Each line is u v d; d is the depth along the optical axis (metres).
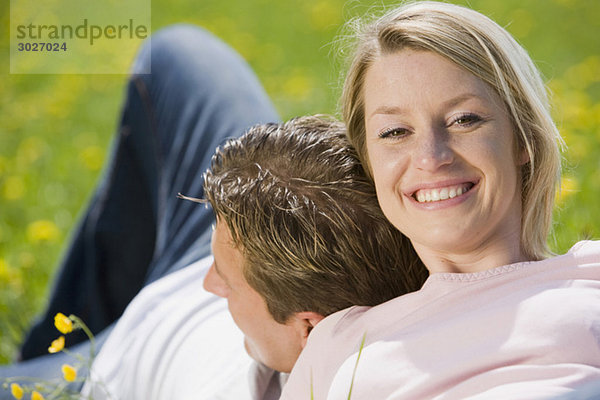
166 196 3.29
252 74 3.68
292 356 2.05
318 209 1.89
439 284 1.71
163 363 2.46
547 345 1.45
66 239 4.76
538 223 1.81
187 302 2.61
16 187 5.15
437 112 1.68
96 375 2.66
